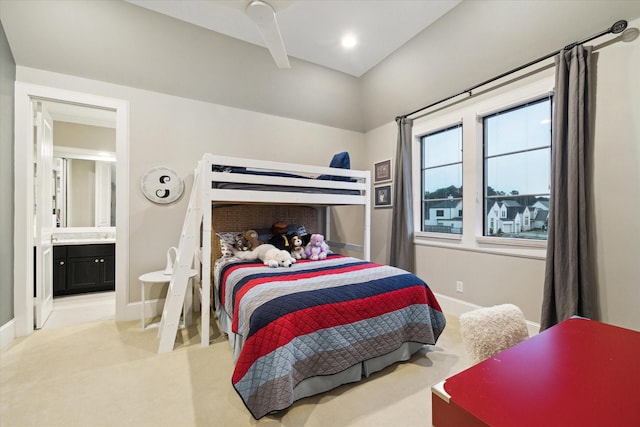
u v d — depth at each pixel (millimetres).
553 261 2184
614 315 1969
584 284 2029
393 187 3812
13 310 2465
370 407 1609
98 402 1626
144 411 1559
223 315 2504
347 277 2131
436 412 643
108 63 2676
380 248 4090
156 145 3023
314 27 2674
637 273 1887
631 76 1890
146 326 2734
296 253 3045
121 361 2082
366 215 3148
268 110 3615
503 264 2650
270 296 1735
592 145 2059
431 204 3529
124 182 2869
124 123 2863
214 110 3320
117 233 2865
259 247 2904
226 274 2504
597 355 821
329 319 1728
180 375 1906
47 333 2572
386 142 3982
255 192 2490
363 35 2797
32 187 2580
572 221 2062
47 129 3010
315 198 2781
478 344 940
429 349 2299
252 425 1461
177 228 3133
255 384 1481
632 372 728
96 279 3994
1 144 2320
